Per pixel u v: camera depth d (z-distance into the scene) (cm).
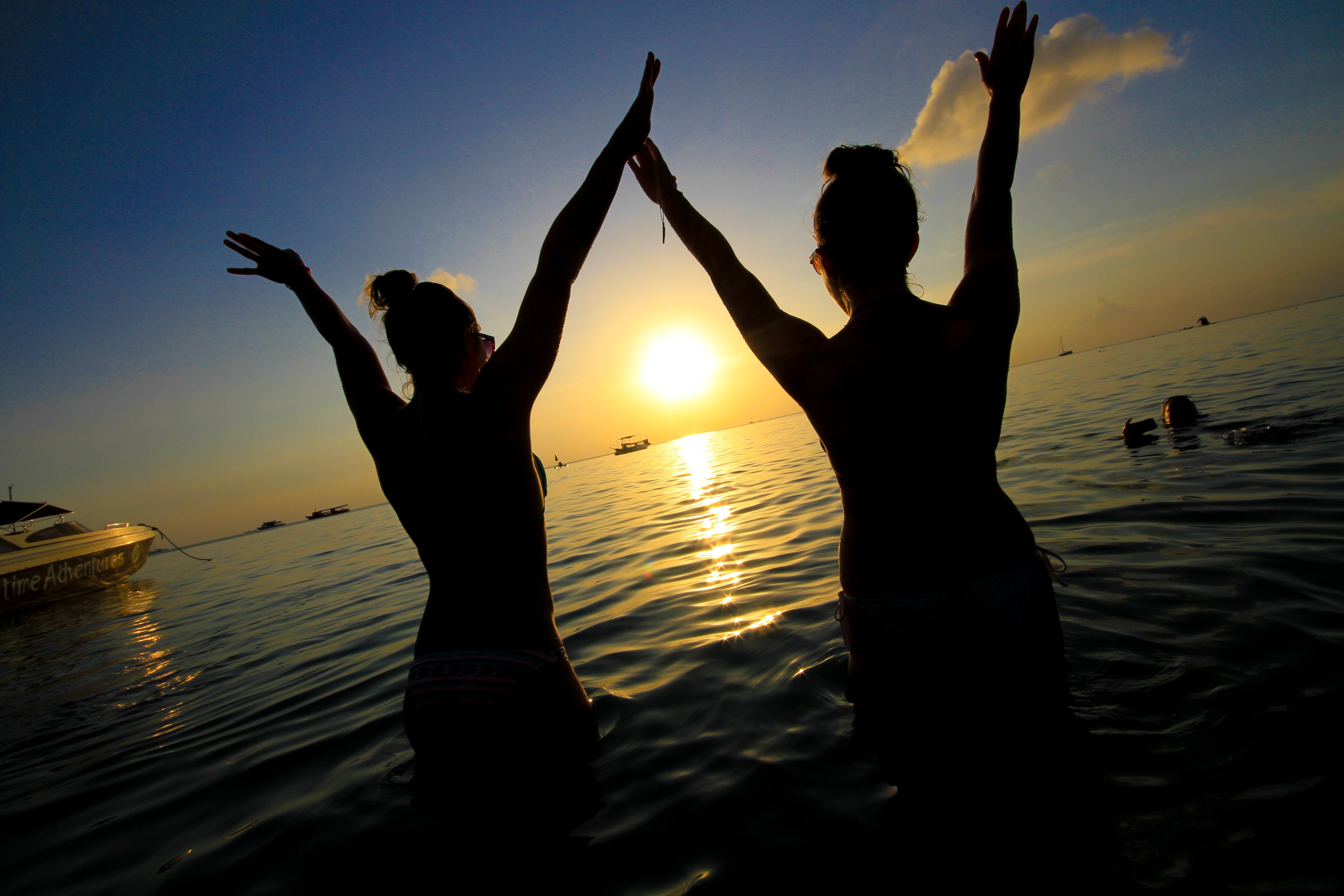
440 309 176
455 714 156
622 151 177
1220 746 134
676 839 136
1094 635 195
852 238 150
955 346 142
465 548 163
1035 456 621
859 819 132
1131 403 917
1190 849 108
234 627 580
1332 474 348
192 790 218
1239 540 268
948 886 109
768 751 166
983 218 156
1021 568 144
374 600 569
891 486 145
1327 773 120
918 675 149
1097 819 119
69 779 253
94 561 1248
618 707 211
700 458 2078
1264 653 168
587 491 1566
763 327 159
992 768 139
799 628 261
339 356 198
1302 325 2041
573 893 125
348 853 151
